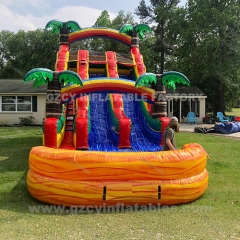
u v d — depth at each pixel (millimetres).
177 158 5617
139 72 13195
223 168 8727
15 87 22531
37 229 4570
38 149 5953
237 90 28391
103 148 9500
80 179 5410
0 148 11820
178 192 5566
